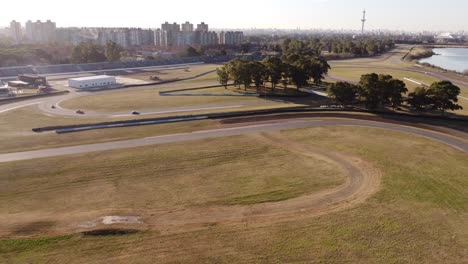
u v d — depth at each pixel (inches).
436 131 2506.2
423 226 1307.8
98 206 1487.5
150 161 1974.7
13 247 1173.1
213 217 1384.1
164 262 1105.4
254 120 2815.0
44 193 1604.3
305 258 1127.6
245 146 2222.0
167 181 1729.8
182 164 1936.5
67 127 2593.5
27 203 1512.1
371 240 1222.9
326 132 2498.8
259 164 1941.4
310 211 1424.7
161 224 1328.7
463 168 1849.2
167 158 2018.9
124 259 1119.0
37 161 1957.4
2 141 2288.4
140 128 2620.6
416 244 1200.8
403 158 1999.3
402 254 1149.1
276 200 1528.1
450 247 1184.8
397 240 1222.3
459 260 1120.2
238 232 1270.9
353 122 2738.7
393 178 1732.3
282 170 1859.0
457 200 1507.1
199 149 2166.6
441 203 1482.5
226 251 1161.4
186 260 1115.9
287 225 1316.4
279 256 1137.4
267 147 2204.7
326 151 2127.2
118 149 2159.2
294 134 2459.4
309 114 2977.4
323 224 1323.8
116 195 1587.1
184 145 2236.7
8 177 1756.9
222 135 2440.9
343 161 1966.0
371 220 1348.4
